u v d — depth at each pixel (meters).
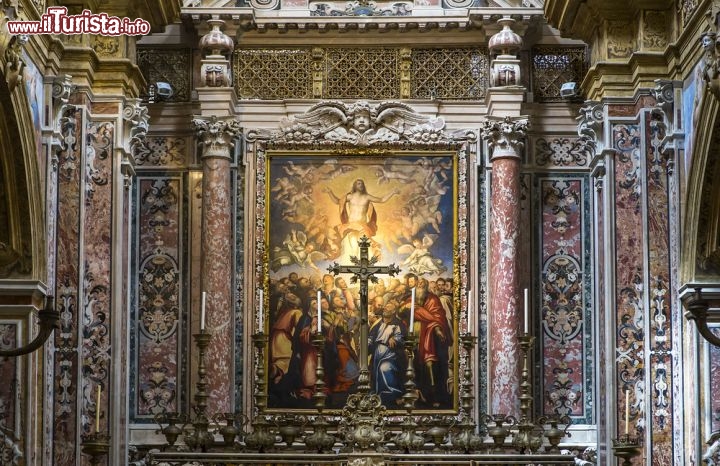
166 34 19.89
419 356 19.28
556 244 19.56
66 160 17.36
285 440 16.16
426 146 19.67
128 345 18.19
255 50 20.00
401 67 19.95
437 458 15.52
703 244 16.45
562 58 19.98
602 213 18.02
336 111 19.73
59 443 16.95
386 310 19.42
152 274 19.45
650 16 17.69
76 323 17.12
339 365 19.31
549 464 15.52
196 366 19.22
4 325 16.23
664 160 17.47
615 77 17.91
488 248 19.47
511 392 18.88
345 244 19.56
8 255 16.20
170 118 19.73
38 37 16.45
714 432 16.33
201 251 19.34
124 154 17.89
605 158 17.80
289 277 19.50
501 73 19.38
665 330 17.28
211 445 16.06
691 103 16.62
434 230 19.58
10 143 15.70
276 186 19.66
